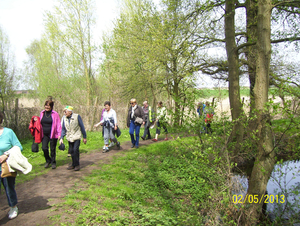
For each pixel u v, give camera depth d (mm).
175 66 13711
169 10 11953
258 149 5270
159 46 12672
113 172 6582
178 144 5922
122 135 13430
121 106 19250
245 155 7922
